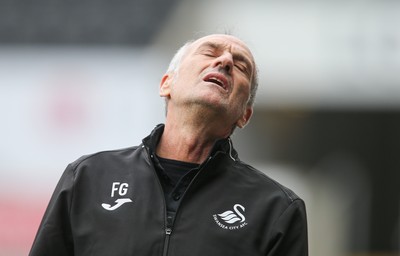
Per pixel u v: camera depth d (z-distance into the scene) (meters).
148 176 8.27
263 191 8.30
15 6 26.25
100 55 23.83
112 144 21.77
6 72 23.06
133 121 22.06
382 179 26.45
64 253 8.19
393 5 23.73
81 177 8.30
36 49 24.50
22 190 21.33
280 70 23.64
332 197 26.19
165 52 23.42
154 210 8.04
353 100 23.98
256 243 7.99
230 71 8.64
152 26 25.53
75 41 25.20
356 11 23.77
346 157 26.20
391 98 23.84
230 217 8.05
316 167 26.08
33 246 8.21
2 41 25.20
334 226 25.98
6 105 22.38
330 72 23.73
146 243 7.86
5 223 20.64
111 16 25.89
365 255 26.16
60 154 21.75
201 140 8.54
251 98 9.16
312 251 25.77
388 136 26.30
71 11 26.16
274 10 23.69
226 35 9.02
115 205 8.08
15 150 21.83
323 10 23.73
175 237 7.91
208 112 8.42
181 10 23.73
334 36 23.69
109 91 22.39
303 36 23.64
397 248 26.28
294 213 8.18
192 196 8.16
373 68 23.77
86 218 8.08
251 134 25.56
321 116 25.62
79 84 22.47
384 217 26.45
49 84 22.59
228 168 8.39
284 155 25.77
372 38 23.69
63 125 21.98
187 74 8.63
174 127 8.62
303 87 23.80
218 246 7.88
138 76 22.83
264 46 23.59
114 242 7.87
